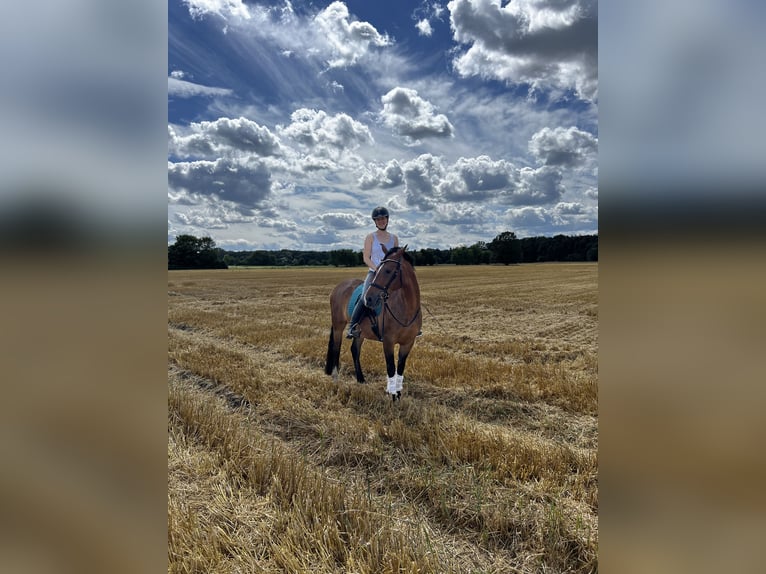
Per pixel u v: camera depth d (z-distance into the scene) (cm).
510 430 451
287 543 262
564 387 573
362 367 724
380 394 567
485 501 317
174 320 1331
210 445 397
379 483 351
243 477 346
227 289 2542
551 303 1758
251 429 455
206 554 252
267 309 1625
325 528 269
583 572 252
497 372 668
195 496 315
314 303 1842
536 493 328
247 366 720
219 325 1223
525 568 258
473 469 357
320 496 306
